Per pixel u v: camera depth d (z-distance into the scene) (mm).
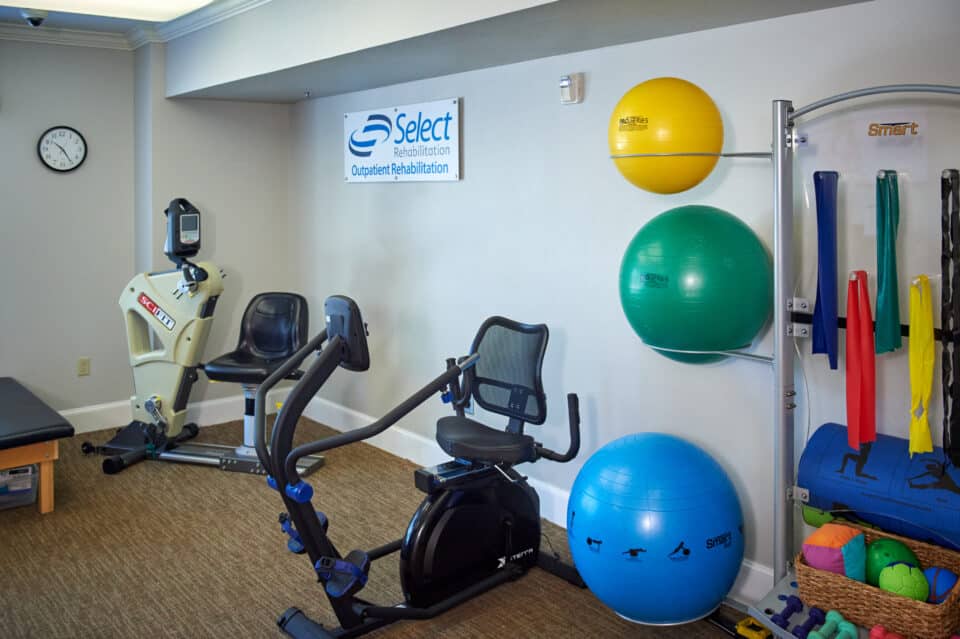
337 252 4949
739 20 2758
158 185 4879
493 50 3336
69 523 3664
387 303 4578
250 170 5195
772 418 2867
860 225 2562
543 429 3725
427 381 4355
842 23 2561
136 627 2824
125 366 5160
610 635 2785
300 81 4223
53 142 4781
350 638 2715
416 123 4184
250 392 4371
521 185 3693
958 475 2270
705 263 2531
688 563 2512
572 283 3520
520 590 3082
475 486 2891
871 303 2549
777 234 2529
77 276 4949
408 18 3084
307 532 2631
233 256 5191
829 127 2605
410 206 4348
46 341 4887
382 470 4344
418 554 2807
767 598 2467
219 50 4289
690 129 2602
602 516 2588
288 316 4520
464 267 4051
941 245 2383
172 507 3854
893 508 2314
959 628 2191
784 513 2621
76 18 4398
